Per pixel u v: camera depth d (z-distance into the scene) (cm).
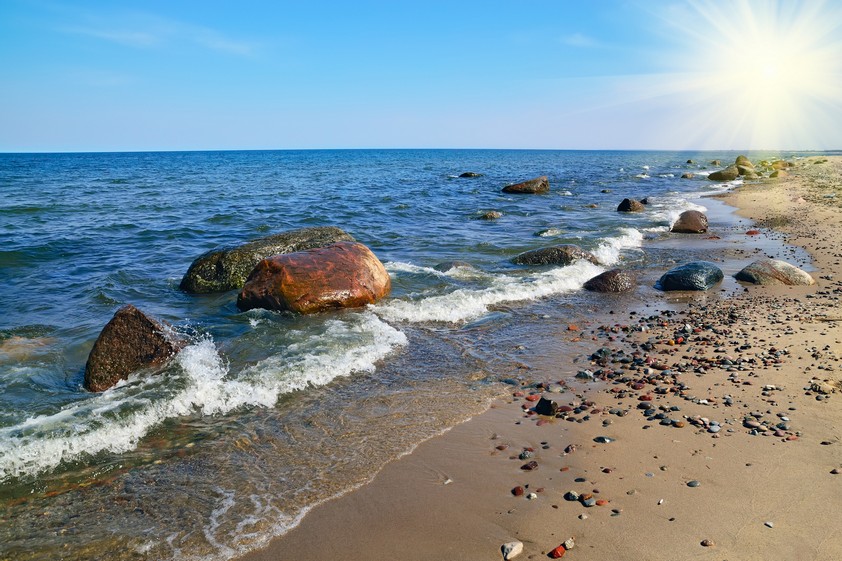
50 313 1027
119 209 2580
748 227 2122
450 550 418
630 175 5444
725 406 647
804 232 1939
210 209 2611
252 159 12600
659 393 694
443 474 521
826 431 580
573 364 805
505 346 884
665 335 929
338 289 1049
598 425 612
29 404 667
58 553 416
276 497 487
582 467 529
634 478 506
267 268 1063
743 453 540
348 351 833
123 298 1141
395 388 721
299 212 2494
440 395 700
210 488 500
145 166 8275
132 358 748
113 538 434
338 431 606
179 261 1512
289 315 1012
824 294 1157
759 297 1155
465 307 1083
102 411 634
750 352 825
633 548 412
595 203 3008
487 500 479
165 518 459
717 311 1059
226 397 681
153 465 540
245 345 862
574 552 409
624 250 1717
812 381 709
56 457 546
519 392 709
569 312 1079
